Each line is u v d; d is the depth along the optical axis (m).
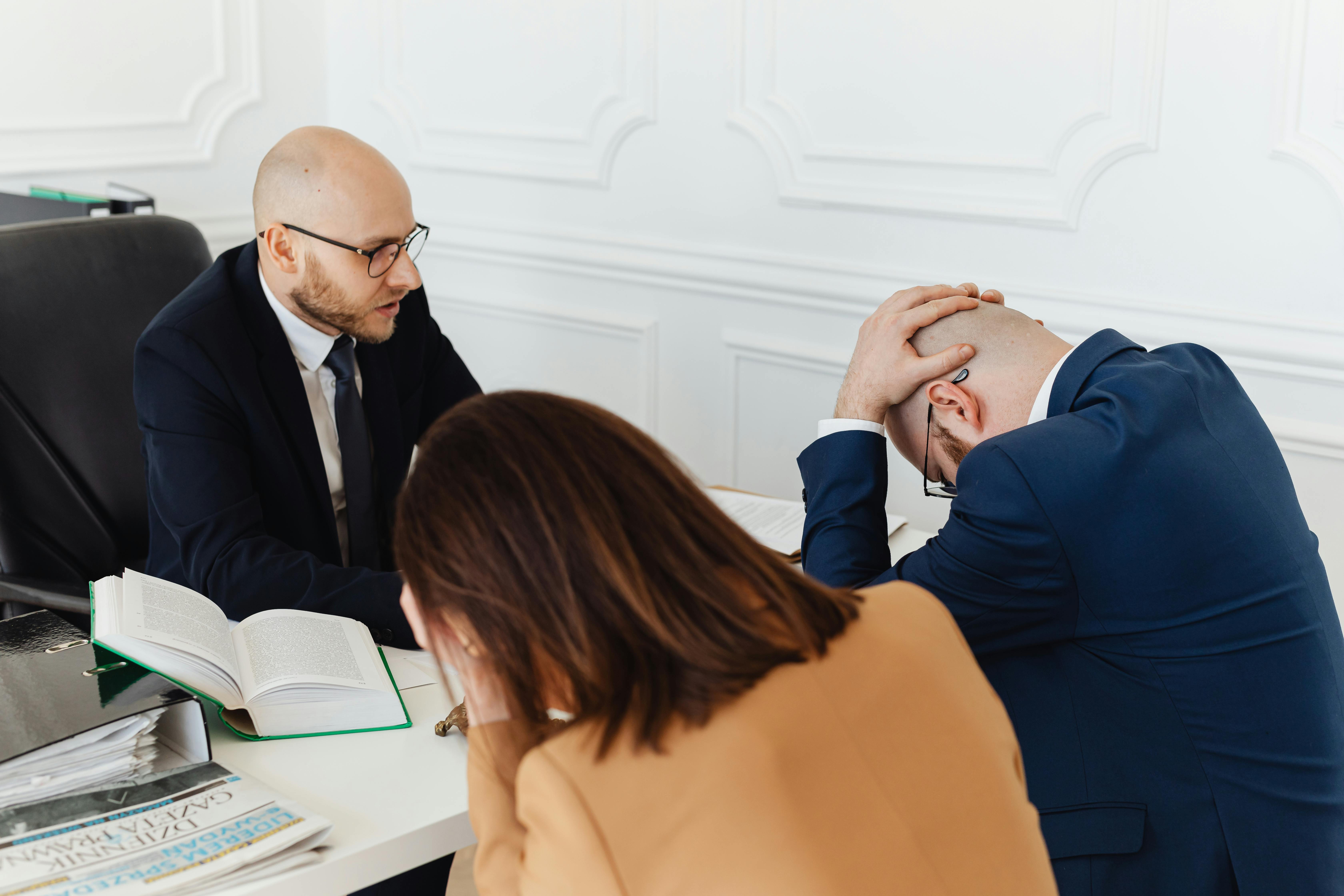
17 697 1.02
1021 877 0.72
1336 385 2.01
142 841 0.90
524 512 0.66
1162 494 0.97
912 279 2.43
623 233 2.87
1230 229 2.04
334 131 1.54
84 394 1.88
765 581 0.71
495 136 3.02
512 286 3.12
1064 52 2.14
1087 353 1.11
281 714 1.13
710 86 2.62
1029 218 2.24
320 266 1.51
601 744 0.65
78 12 2.80
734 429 2.80
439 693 1.23
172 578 1.54
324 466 1.61
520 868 0.71
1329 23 1.86
